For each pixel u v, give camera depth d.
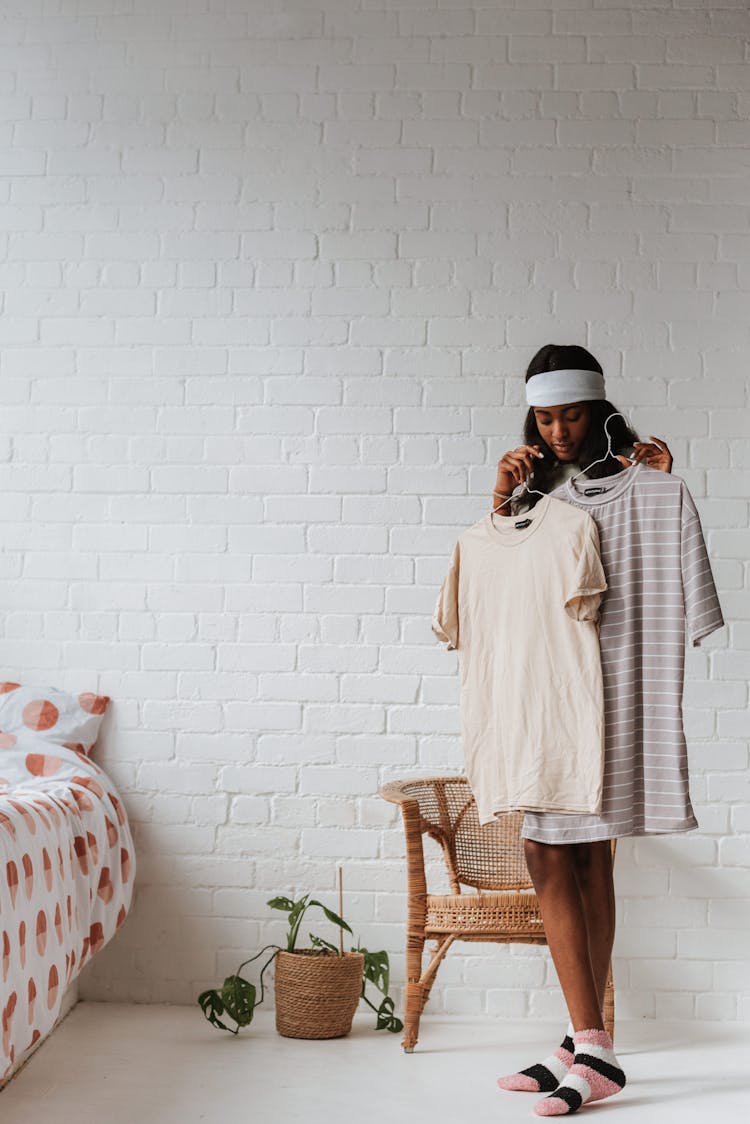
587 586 2.41
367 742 3.18
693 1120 2.27
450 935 2.71
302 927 3.13
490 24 3.34
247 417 3.28
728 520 3.18
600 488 2.56
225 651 3.23
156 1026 2.91
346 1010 2.84
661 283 3.24
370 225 3.30
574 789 2.40
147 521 3.27
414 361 3.26
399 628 3.21
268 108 3.35
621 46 3.32
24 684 3.24
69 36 3.39
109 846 2.87
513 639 2.51
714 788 3.10
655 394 3.21
